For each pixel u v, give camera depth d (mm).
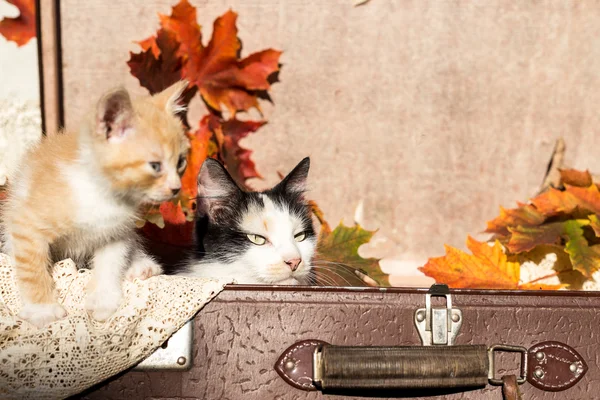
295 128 1122
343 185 1132
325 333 844
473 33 1106
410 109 1121
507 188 1133
